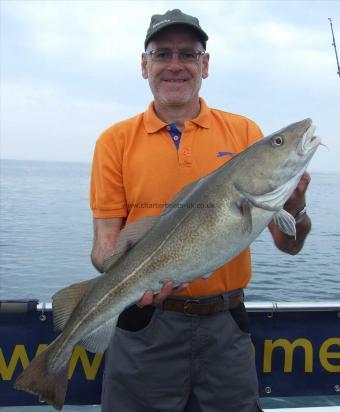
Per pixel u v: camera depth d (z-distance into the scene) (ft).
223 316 3.59
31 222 24.56
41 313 4.18
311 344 4.39
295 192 3.42
